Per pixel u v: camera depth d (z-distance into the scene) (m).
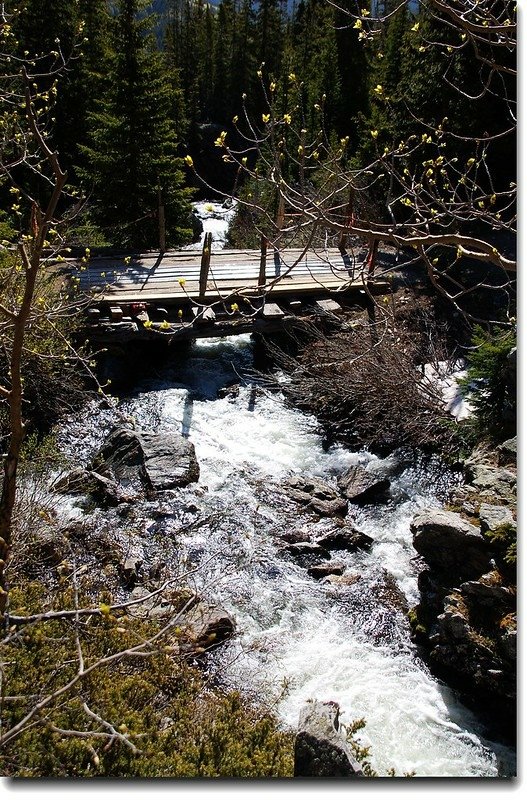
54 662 5.17
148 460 9.39
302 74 28.67
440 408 10.53
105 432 10.34
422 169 14.11
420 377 10.72
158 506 8.70
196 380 12.14
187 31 44.75
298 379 11.73
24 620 3.58
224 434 10.65
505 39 4.82
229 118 44.84
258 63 39.06
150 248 16.25
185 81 42.69
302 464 10.14
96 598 6.71
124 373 11.83
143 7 15.09
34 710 3.20
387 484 9.59
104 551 7.67
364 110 24.80
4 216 14.10
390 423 10.65
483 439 9.61
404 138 14.84
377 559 8.34
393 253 15.91
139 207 15.99
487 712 6.39
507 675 6.16
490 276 14.64
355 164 16.19
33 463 8.62
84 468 9.40
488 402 9.64
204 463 9.84
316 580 7.91
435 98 14.21
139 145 15.63
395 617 7.45
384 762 5.78
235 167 38.31
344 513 9.11
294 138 19.91
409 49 15.23
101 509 8.58
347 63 24.47
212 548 8.14
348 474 9.76
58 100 18.48
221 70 45.19
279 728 5.77
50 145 19.12
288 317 12.09
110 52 15.27
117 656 3.38
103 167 15.75
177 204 16.59
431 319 13.02
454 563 7.21
